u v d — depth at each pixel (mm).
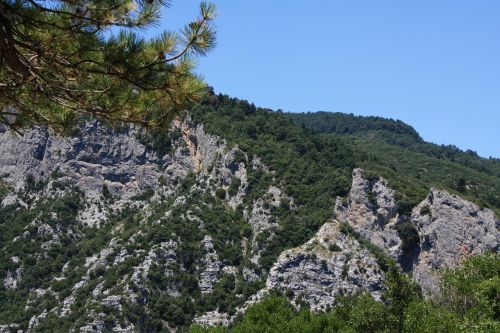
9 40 11109
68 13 11391
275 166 108438
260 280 88875
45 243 109438
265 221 98188
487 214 88000
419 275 84688
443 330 32094
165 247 92750
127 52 11938
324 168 109250
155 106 13727
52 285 98312
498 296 35188
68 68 12391
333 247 86688
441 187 90312
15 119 13977
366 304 40031
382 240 89125
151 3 11953
